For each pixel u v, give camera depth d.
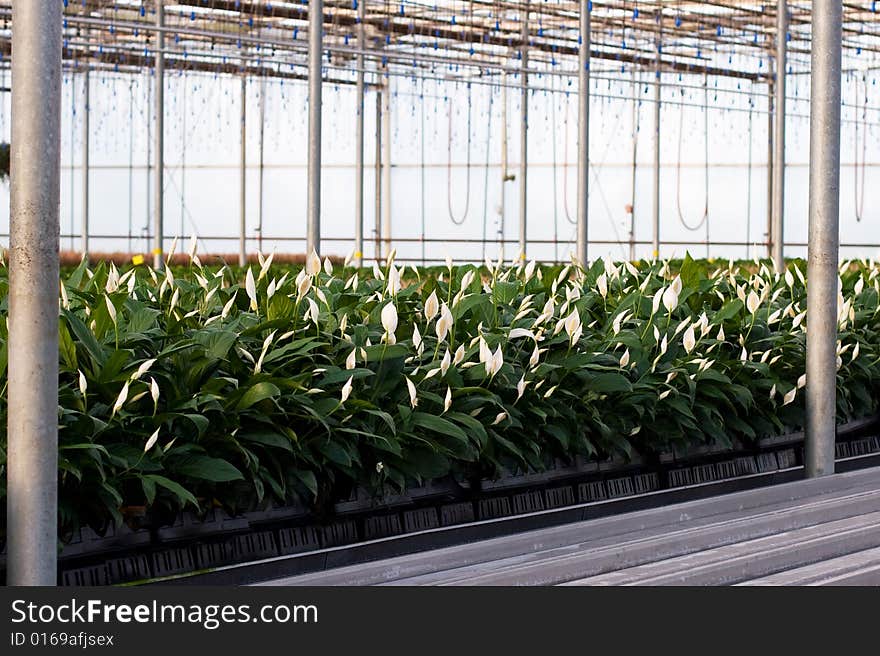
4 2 22.23
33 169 3.64
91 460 4.50
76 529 4.72
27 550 3.69
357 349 5.69
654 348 6.99
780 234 18.41
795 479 7.66
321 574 3.94
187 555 5.13
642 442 6.98
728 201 34.94
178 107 27.64
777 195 18.22
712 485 7.10
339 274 12.69
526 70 19.09
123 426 4.74
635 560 4.27
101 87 27.70
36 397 3.68
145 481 4.55
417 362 6.02
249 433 5.10
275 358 5.38
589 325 7.14
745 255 34.81
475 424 5.54
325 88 28.23
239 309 6.75
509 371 6.01
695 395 6.95
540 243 35.06
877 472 6.27
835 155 6.67
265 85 27.61
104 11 21.78
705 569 4.02
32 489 3.69
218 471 4.80
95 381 4.79
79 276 6.50
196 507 4.98
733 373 7.21
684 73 28.19
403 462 5.59
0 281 5.66
